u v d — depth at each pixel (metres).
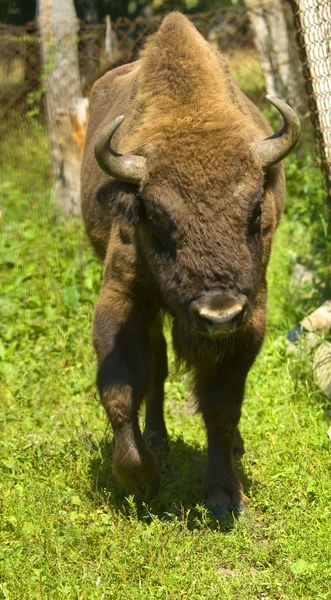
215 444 12.89
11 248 23.70
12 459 13.95
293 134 11.25
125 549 11.22
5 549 11.27
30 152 32.53
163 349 15.15
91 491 12.89
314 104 17.64
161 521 12.12
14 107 33.16
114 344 12.46
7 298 21.42
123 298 12.50
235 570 10.92
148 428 15.16
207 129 11.25
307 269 23.08
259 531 11.81
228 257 10.66
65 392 17.44
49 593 10.20
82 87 30.97
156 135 11.33
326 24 17.19
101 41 33.81
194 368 12.91
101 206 12.56
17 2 47.84
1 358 18.89
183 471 13.84
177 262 10.94
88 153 15.90
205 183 10.83
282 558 10.95
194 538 11.53
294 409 15.84
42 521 11.95
